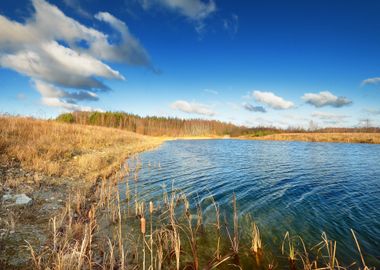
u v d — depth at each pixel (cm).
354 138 5362
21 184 902
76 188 1005
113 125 9219
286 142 5634
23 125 1947
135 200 889
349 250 589
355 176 1457
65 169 1242
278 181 1313
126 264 512
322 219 780
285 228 714
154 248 586
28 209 714
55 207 768
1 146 1233
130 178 1339
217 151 3155
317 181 1317
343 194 1063
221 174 1497
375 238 650
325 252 579
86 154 1705
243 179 1359
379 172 1595
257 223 749
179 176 1423
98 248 566
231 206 901
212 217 793
